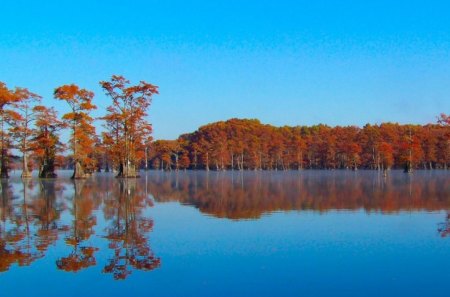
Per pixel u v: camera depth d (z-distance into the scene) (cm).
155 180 5656
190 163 13938
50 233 1435
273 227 1564
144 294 843
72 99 5609
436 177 6306
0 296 834
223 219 1766
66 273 972
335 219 1756
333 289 869
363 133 12594
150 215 1894
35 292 854
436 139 11438
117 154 6188
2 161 6012
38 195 2931
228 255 1137
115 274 968
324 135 13962
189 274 968
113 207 2205
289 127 15862
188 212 1995
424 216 1836
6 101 5731
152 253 1161
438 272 976
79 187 3853
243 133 14362
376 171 11344
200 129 14600
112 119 5991
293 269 1009
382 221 1698
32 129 6009
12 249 1195
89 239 1335
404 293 843
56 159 6300
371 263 1055
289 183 4634
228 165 14412
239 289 870
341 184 4334
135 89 5997
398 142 11350
